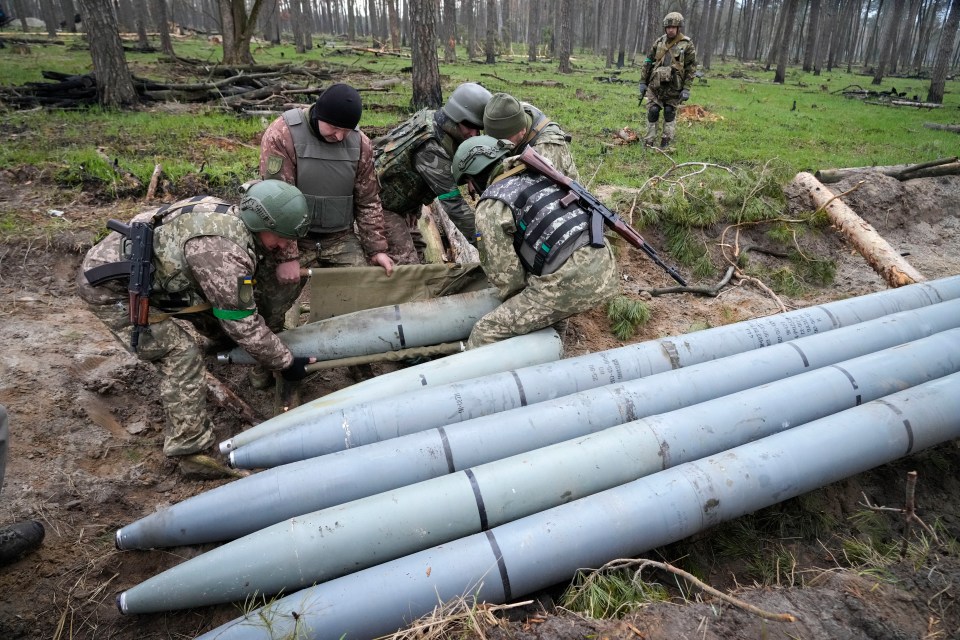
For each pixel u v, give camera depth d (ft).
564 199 11.41
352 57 86.74
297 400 12.27
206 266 9.41
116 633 8.43
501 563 7.88
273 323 12.07
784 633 7.48
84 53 70.69
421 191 14.16
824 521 10.66
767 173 22.18
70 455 10.89
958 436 10.66
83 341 13.85
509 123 12.44
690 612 7.72
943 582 8.44
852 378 11.05
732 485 8.94
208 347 11.41
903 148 35.55
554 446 9.30
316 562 7.98
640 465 9.33
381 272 12.80
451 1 95.14
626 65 117.91
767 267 19.86
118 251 9.68
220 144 28.27
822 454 9.50
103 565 9.18
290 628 7.32
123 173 21.81
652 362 11.68
